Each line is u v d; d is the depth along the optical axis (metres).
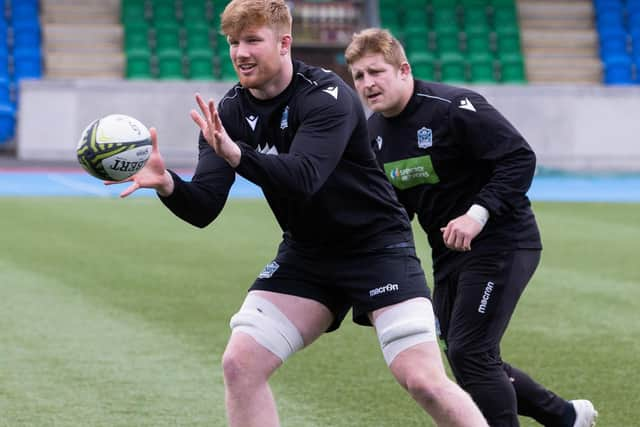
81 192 66.94
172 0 101.19
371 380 22.22
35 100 85.62
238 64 13.71
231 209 58.34
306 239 14.43
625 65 100.00
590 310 30.38
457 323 16.56
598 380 22.42
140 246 43.06
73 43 98.00
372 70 16.89
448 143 16.88
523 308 30.66
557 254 41.91
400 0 103.75
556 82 100.25
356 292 14.23
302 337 14.37
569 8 104.44
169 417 19.45
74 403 20.30
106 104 86.19
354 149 14.20
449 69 97.50
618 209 60.25
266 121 14.09
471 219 16.12
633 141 88.69
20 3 98.44
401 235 14.61
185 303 30.91
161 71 95.44
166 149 86.81
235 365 13.83
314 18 105.56
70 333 26.62
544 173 85.38
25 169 80.69
